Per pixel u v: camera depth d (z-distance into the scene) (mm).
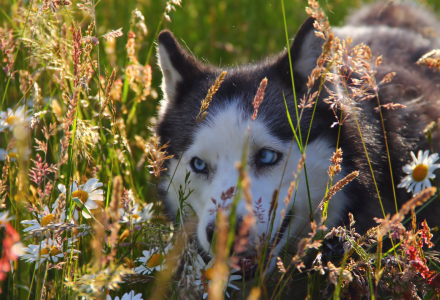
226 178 3475
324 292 2990
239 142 3539
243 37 7996
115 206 1839
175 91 4273
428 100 4914
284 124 3629
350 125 3826
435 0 9188
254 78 4000
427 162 3223
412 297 2758
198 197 3859
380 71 4969
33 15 4082
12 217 3588
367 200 3865
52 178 4484
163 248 2947
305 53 3797
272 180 3549
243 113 3625
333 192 2820
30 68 5000
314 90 3809
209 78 4199
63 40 4023
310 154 3648
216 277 1673
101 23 7078
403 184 3295
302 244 2336
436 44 6301
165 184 4234
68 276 2904
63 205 2971
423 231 2826
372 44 5891
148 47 6793
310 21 3723
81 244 3609
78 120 3459
